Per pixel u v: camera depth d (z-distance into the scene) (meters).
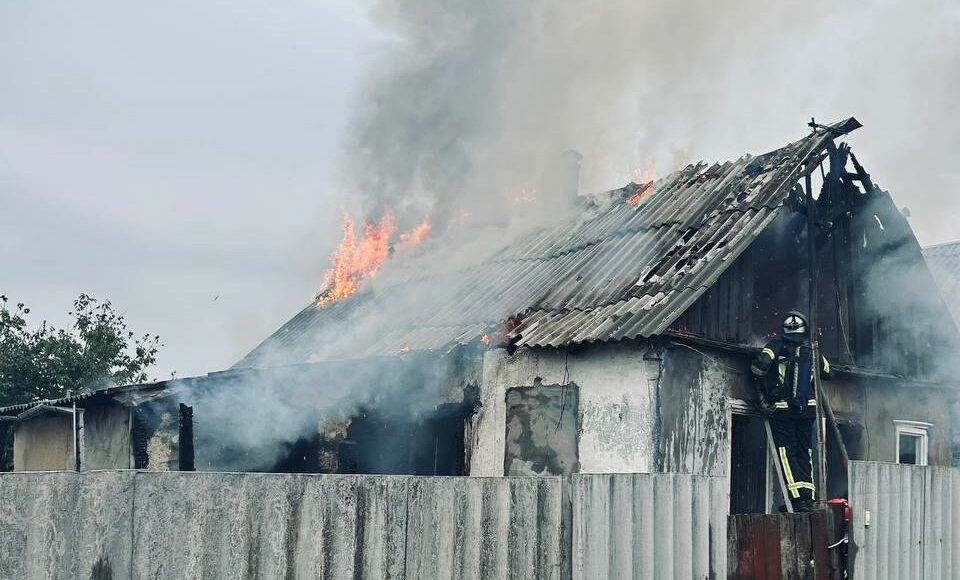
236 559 5.38
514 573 6.58
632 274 12.32
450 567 6.29
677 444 10.97
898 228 14.34
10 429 18.41
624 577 6.90
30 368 23.58
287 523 5.60
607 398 11.26
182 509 5.21
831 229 13.56
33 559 4.67
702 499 7.49
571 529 6.85
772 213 12.12
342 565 5.80
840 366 13.44
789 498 10.35
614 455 11.09
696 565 7.39
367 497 5.94
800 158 12.88
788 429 10.56
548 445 11.80
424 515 6.19
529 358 12.20
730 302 11.84
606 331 11.01
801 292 12.95
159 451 13.70
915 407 15.02
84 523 4.86
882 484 9.37
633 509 7.03
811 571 8.33
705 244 12.07
